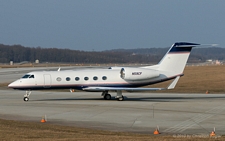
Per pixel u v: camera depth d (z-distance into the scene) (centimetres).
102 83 11562
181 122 7462
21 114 8506
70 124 7225
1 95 13262
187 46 11719
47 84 11294
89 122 7456
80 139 5078
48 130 6209
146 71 11575
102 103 10619
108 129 6712
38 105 10156
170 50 11862
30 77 11212
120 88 11244
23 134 5559
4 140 4984
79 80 11456
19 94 13662
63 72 11538
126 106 9900
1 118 7900
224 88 15975
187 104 10350
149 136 5797
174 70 11906
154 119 7812
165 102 10881
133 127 6931
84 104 10369
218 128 6831
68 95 13175
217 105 10112
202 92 14575
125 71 11488
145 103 10600
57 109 9325
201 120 7700
